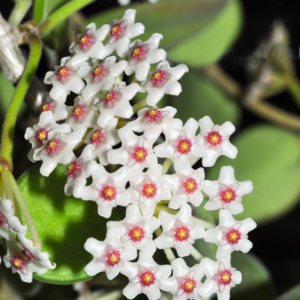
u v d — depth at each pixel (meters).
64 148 0.17
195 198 0.17
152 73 0.17
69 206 0.17
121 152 0.16
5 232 0.16
